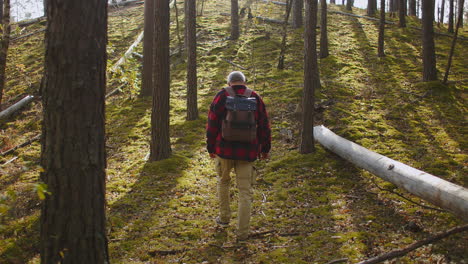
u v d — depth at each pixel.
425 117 9.12
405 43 15.76
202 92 12.02
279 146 8.19
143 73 11.99
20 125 10.81
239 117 4.15
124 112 10.97
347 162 6.91
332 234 4.52
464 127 8.36
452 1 17.70
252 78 12.80
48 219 2.71
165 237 4.71
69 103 2.62
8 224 5.15
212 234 4.72
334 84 11.52
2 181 7.17
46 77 2.65
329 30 17.91
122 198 6.02
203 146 8.36
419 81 11.47
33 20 21.58
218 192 4.72
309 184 6.25
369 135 8.14
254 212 5.37
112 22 21.83
